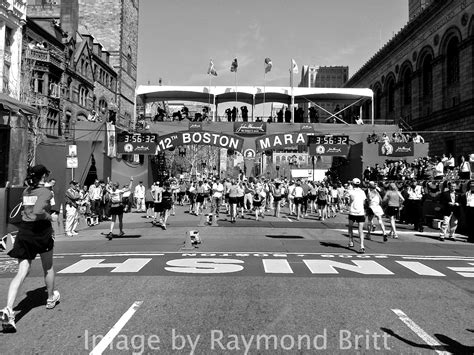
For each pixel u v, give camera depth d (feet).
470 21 121.90
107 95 174.09
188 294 22.25
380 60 201.36
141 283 24.71
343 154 95.61
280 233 51.34
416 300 21.50
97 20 193.57
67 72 127.65
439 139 139.85
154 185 74.84
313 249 38.45
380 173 91.66
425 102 155.63
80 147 77.46
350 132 112.06
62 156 71.72
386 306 20.36
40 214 18.21
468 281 25.98
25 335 16.38
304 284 24.68
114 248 38.99
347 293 22.71
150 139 93.04
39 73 110.22
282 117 119.85
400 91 176.76
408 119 170.71
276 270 28.68
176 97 121.70
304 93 115.14
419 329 17.20
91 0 194.49
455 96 133.90
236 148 96.43
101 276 26.61
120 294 22.24
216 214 69.77
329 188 77.71
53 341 15.72
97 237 48.55
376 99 210.18
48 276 19.58
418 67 158.30
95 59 156.56
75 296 21.86
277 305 20.35
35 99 104.53
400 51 176.65
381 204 49.47
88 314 18.89
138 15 222.48
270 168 313.73
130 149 92.84
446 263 32.27
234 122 106.52
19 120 55.06
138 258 33.24
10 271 28.99
